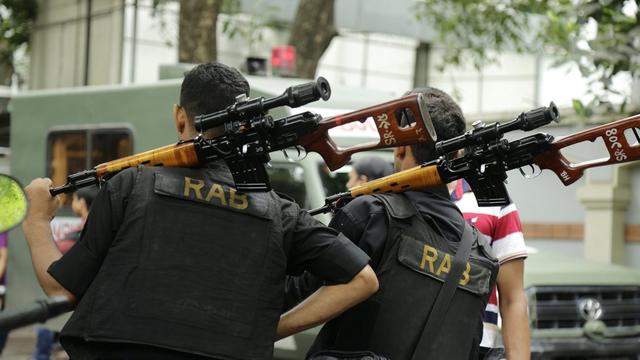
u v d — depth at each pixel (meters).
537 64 23.22
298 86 3.08
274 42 19.75
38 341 9.72
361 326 3.45
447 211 3.59
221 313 3.06
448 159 3.47
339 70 24.03
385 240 3.46
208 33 12.16
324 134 3.23
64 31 18.61
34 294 10.41
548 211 14.91
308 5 12.52
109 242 3.10
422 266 3.46
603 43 8.73
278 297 3.16
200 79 3.26
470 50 16.45
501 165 3.41
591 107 9.02
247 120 3.11
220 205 3.13
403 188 3.53
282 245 3.19
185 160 3.16
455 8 15.13
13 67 20.16
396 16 21.81
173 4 19.50
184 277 3.05
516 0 14.03
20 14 18.73
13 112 10.95
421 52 24.78
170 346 2.99
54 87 18.72
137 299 3.01
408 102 3.15
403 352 3.42
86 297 3.05
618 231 14.20
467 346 3.49
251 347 3.08
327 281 3.24
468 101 24.53
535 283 7.54
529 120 3.34
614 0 8.23
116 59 18.64
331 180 7.75
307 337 7.30
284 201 3.26
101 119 9.98
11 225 2.78
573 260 8.16
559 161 3.40
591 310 7.68
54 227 10.26
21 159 10.85
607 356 7.69
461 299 3.49
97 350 3.03
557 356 7.48
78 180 3.32
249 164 3.13
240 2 16.52
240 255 3.11
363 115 3.20
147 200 3.09
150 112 9.49
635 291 7.90
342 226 3.53
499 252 4.12
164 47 19.38
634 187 14.18
